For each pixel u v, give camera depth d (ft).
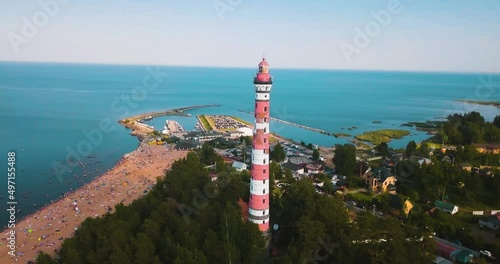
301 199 392.47
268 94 340.39
